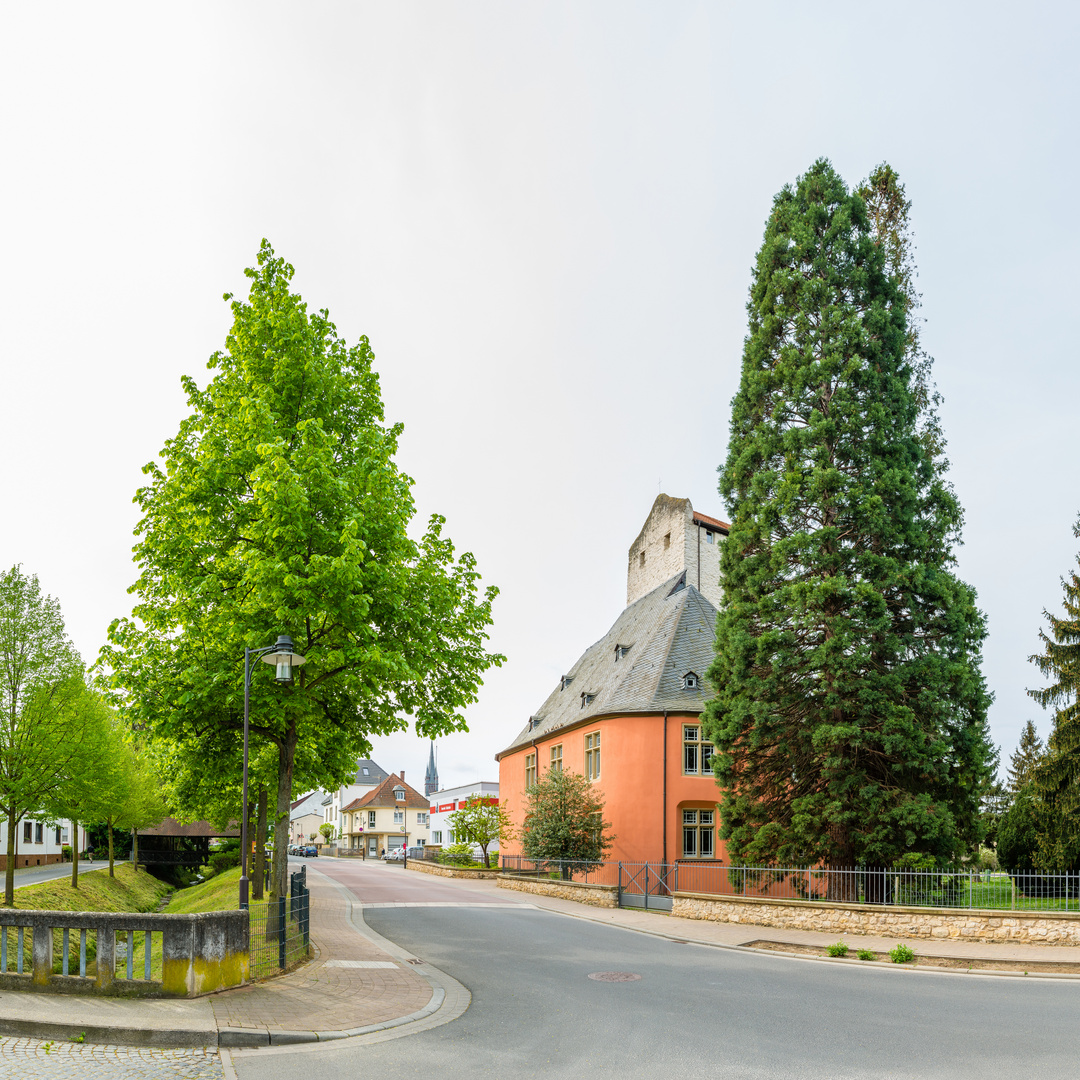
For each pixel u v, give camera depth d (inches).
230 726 631.8
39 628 1056.2
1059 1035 363.3
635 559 1770.4
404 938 676.7
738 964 569.6
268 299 653.3
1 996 389.7
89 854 2504.9
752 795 857.5
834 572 840.3
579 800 1170.0
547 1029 375.6
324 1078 296.5
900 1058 325.4
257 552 569.0
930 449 1183.6
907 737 768.3
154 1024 346.3
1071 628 1176.2
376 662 566.9
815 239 941.8
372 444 641.6
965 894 690.8
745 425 960.9
